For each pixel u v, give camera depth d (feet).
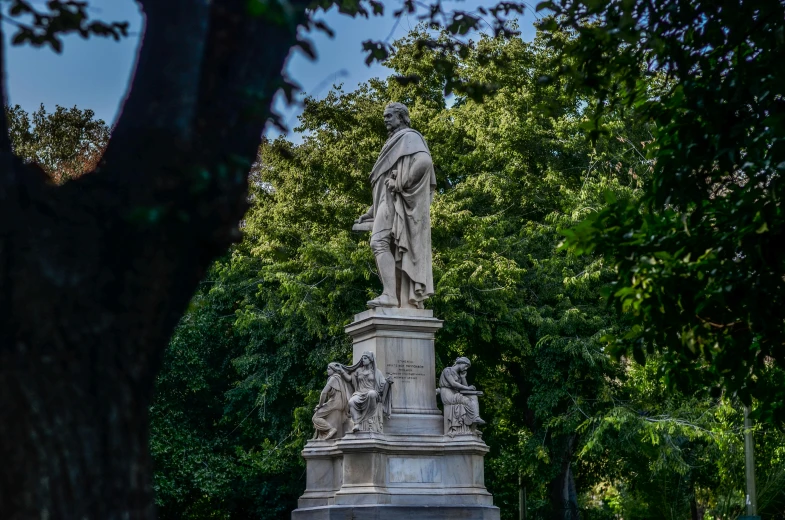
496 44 97.96
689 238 35.42
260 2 15.42
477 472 53.88
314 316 93.50
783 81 32.24
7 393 15.78
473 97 28.43
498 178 95.91
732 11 33.42
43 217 16.42
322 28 21.26
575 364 90.07
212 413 111.45
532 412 100.73
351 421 53.01
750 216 33.60
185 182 16.76
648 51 37.19
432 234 94.58
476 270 88.99
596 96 36.86
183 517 107.76
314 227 99.09
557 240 94.27
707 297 33.71
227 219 17.38
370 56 28.40
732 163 35.19
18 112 96.78
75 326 16.24
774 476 90.48
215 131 17.17
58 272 16.20
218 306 107.86
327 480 54.54
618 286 35.68
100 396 16.40
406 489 52.54
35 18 20.97
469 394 54.95
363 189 99.09
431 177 58.23
